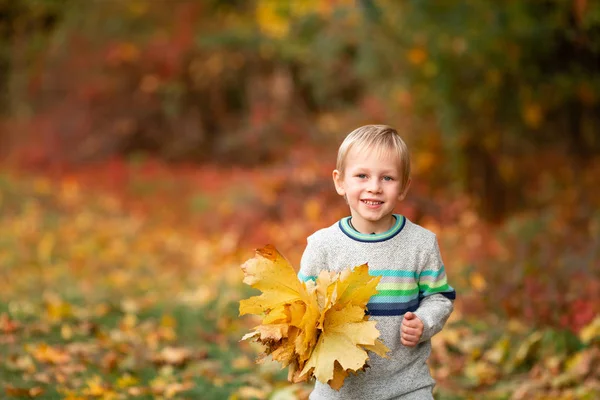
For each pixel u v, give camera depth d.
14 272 7.74
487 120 8.79
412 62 8.81
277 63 14.12
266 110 13.91
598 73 8.43
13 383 4.00
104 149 14.81
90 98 15.16
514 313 5.26
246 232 8.96
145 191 12.21
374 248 2.72
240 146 13.67
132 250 9.09
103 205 11.61
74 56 15.68
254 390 4.12
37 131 15.28
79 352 4.66
